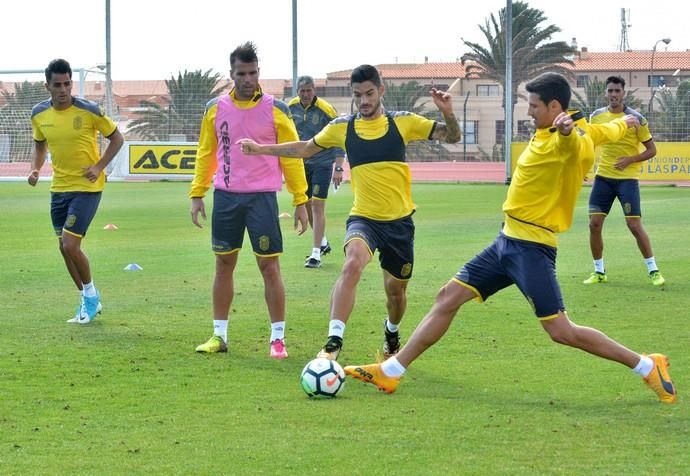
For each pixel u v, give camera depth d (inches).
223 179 390.6
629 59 2218.3
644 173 1556.3
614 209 1114.7
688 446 262.5
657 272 557.9
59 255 701.9
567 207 306.3
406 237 362.0
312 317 462.9
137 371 352.8
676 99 1584.6
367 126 358.3
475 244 757.3
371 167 356.8
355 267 344.5
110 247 755.4
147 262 663.8
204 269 629.3
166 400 312.5
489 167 1802.4
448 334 417.4
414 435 273.0
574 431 276.2
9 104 1820.9
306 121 700.0
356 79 354.6
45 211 1099.3
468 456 254.8
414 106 1838.1
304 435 273.6
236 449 261.3
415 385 331.9
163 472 243.6
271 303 383.9
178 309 484.7
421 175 1785.2
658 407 301.0
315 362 315.3
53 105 455.5
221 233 390.3
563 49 1768.0
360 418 290.7
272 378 343.6
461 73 2416.3
